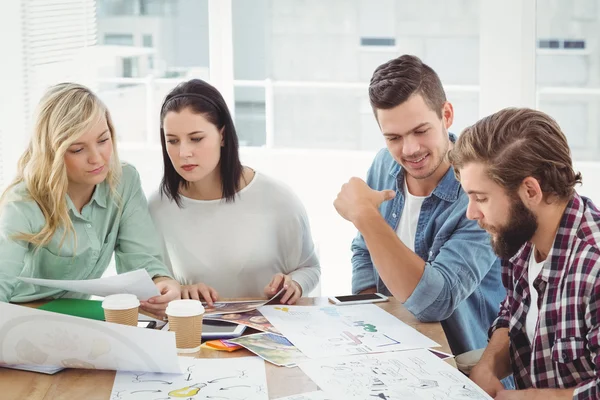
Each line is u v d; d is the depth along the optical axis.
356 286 2.03
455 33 4.86
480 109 3.58
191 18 4.63
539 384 1.46
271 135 5.28
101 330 1.37
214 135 1.90
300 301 1.83
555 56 3.94
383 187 2.02
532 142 1.33
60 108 1.82
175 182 2.02
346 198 1.71
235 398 1.29
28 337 1.40
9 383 1.39
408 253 1.66
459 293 1.69
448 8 4.84
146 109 4.88
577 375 1.38
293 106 5.52
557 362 1.39
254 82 5.09
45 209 1.85
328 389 1.31
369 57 5.01
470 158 1.38
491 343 1.65
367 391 1.30
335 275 4.29
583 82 3.94
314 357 1.46
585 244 1.35
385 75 1.76
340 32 5.01
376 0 4.95
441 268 1.70
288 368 1.41
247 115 5.25
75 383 1.38
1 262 1.77
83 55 4.12
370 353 1.48
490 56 3.52
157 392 1.32
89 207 1.95
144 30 4.67
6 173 3.72
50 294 1.90
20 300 1.84
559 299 1.39
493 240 1.43
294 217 2.07
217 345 1.52
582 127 4.03
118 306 1.51
